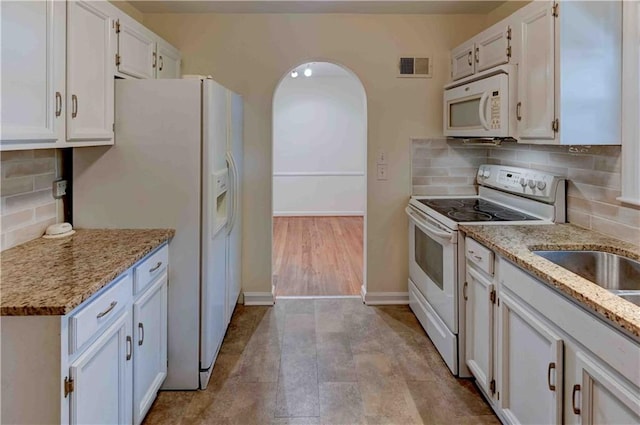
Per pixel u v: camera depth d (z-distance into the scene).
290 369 2.52
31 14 1.53
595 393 1.31
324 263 4.93
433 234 2.64
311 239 6.23
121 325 1.67
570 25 1.94
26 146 1.52
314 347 2.79
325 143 7.93
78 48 1.83
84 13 1.88
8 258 1.73
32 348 1.27
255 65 3.36
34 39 1.55
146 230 2.24
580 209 2.29
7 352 1.28
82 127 1.87
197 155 2.24
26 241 1.99
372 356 2.67
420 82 3.42
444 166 3.48
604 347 1.25
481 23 3.39
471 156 3.47
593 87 1.95
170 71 3.07
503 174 2.98
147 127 2.23
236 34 3.34
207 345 2.30
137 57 2.44
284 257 5.21
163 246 2.17
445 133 3.30
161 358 2.16
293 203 7.98
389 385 2.35
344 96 7.88
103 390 1.52
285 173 7.94
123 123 2.22
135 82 2.21
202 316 2.29
